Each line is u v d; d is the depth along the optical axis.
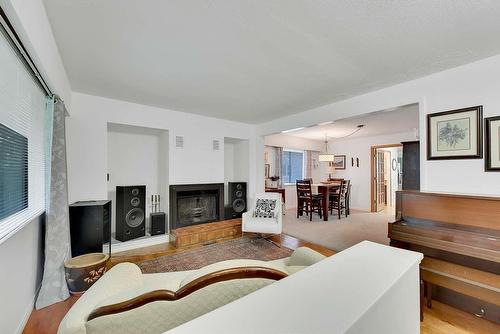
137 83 2.84
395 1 1.48
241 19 1.66
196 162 4.33
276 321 0.49
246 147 5.17
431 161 2.48
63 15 1.61
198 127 4.36
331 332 0.47
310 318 0.51
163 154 4.18
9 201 1.50
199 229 3.82
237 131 4.94
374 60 2.25
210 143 4.52
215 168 4.59
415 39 1.90
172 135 4.04
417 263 0.87
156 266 2.86
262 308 0.54
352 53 2.13
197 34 1.84
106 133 3.37
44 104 2.14
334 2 1.49
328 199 5.68
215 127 4.59
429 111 2.53
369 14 1.60
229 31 1.80
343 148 7.44
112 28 1.76
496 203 1.72
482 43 1.93
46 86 1.97
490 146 2.10
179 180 4.11
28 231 1.88
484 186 2.13
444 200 1.98
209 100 3.47
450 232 1.81
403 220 2.22
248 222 3.70
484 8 1.53
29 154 1.81
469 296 1.92
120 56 2.19
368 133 6.25
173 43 1.97
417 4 1.50
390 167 7.61
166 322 0.80
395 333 0.72
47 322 1.81
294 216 5.82
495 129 2.08
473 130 2.20
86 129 3.22
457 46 1.99
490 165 2.10
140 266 2.86
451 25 1.71
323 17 1.64
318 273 0.73
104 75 2.61
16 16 1.12
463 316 1.91
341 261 0.83
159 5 1.52
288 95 3.25
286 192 6.97
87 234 2.75
